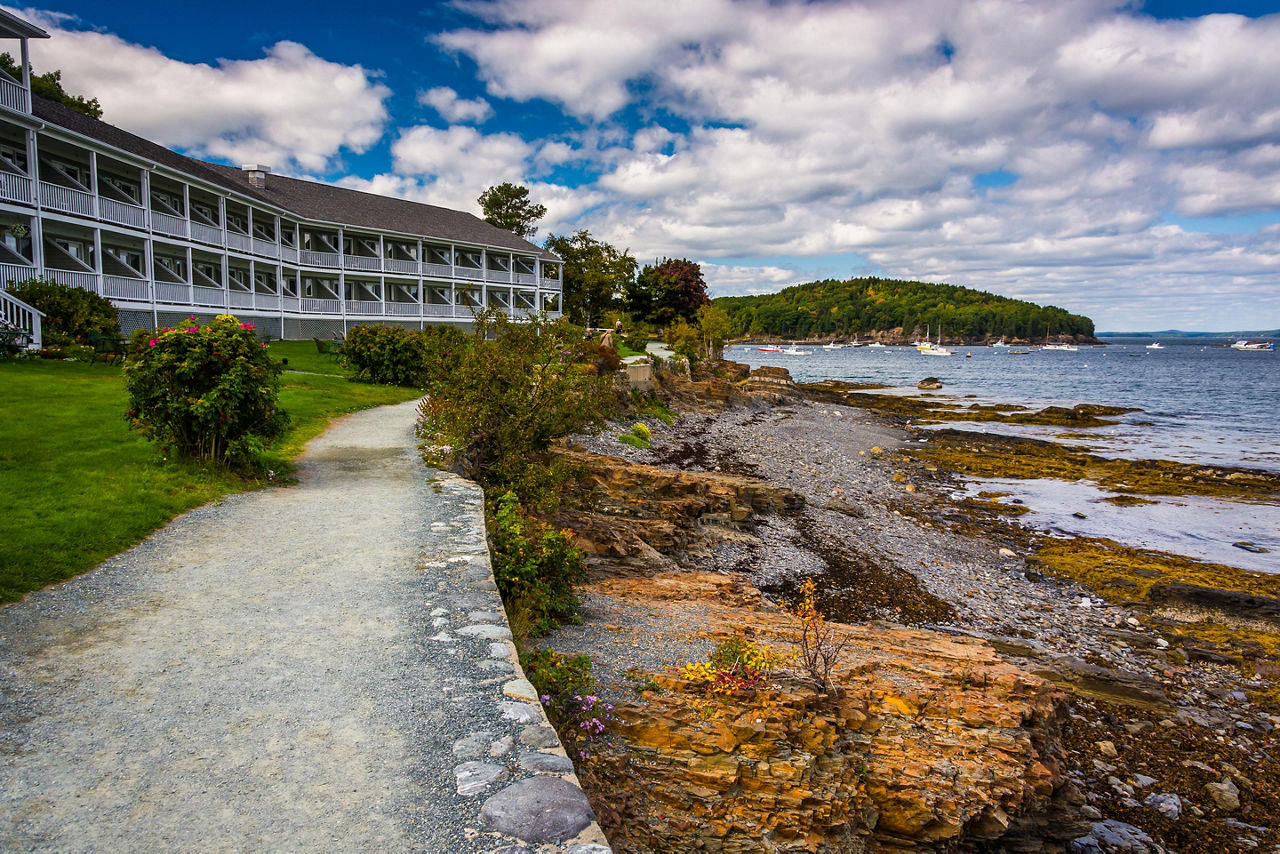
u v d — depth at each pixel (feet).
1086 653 46.21
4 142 89.86
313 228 148.56
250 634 20.13
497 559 30.22
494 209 253.24
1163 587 54.80
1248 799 32.22
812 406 175.83
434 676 18.01
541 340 45.60
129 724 15.33
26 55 84.58
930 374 335.67
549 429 44.29
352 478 40.91
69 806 12.58
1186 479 98.02
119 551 26.81
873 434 136.26
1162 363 446.60
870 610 51.11
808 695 25.41
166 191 116.78
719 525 63.00
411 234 161.48
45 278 84.79
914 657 33.06
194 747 14.56
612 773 20.48
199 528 30.22
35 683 16.96
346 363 89.66
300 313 139.03
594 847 11.88
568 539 34.27
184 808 12.64
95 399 52.26
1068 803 27.81
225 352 37.14
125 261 102.53
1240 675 43.78
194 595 22.90
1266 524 76.54
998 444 124.98
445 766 14.16
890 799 23.35
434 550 28.17
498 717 16.16
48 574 23.57
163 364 36.01
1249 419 163.73
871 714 26.43
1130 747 35.78
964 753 25.44
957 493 89.35
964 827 23.49
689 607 37.50
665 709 23.36
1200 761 34.83
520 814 12.65
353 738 15.08
